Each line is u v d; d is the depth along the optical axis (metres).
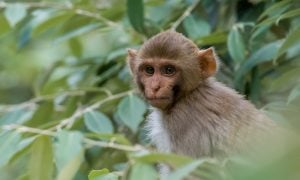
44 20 16.19
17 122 15.84
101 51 23.42
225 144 11.31
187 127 11.85
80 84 17.17
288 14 12.03
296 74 12.30
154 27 15.84
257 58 13.87
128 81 16.06
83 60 17.12
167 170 11.72
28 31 17.31
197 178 10.16
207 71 12.12
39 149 9.99
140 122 14.41
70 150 10.89
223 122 11.50
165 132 12.33
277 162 6.20
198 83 12.00
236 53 14.02
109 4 18.75
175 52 11.92
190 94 12.01
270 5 14.48
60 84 17.31
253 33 14.28
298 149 6.29
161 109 12.15
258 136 11.20
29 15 17.25
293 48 13.74
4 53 25.25
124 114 14.20
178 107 12.02
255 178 6.21
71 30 16.69
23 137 12.91
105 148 15.45
